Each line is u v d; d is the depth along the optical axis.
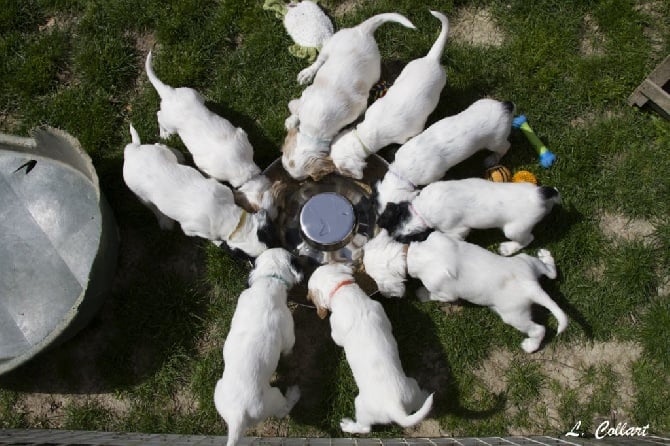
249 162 1.44
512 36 1.65
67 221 1.53
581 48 1.64
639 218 1.54
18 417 1.47
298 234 1.50
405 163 1.40
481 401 1.45
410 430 1.44
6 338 1.46
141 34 1.70
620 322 1.48
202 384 1.47
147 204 1.48
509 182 1.43
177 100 1.43
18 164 1.57
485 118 1.40
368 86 1.47
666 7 1.63
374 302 1.33
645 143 1.57
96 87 1.65
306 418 1.45
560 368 1.47
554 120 1.59
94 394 1.48
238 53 1.66
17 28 1.70
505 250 1.49
